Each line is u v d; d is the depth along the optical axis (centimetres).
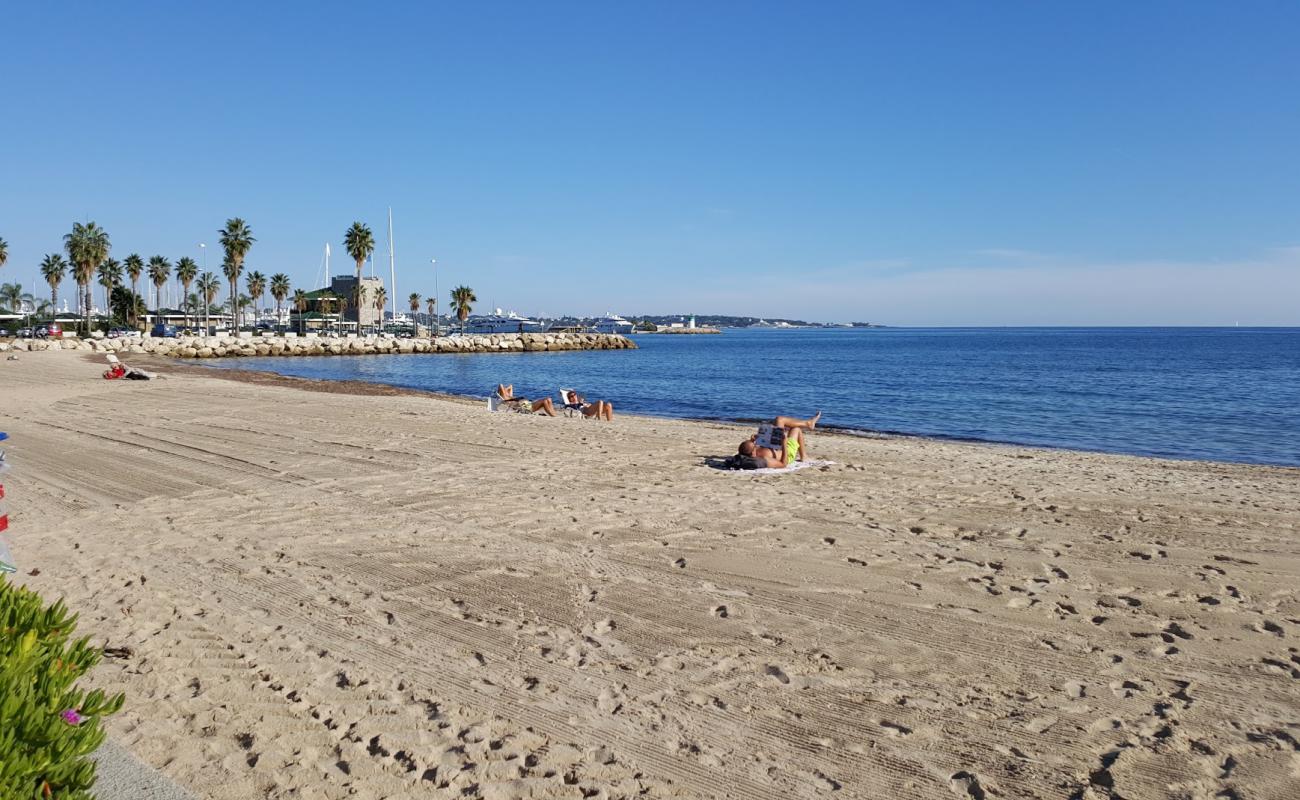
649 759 404
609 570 712
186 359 6838
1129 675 496
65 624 304
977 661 518
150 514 916
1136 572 698
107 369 3728
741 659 525
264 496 1011
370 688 481
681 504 969
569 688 483
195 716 441
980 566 719
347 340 8550
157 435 1538
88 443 1438
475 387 3941
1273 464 1645
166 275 11806
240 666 510
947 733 429
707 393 3600
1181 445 1925
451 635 565
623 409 2858
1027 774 389
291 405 2111
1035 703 461
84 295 9650
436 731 429
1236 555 748
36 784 238
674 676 500
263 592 653
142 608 612
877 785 382
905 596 641
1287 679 487
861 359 7469
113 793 344
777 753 410
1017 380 4384
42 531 841
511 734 427
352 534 831
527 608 620
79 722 268
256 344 7844
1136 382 4159
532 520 891
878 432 2120
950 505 967
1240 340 14988
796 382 4309
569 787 378
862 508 949
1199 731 427
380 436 1531
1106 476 1197
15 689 245
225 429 1623
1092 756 404
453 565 728
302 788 373
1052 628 573
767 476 1156
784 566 721
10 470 1175
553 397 3312
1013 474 1198
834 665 514
